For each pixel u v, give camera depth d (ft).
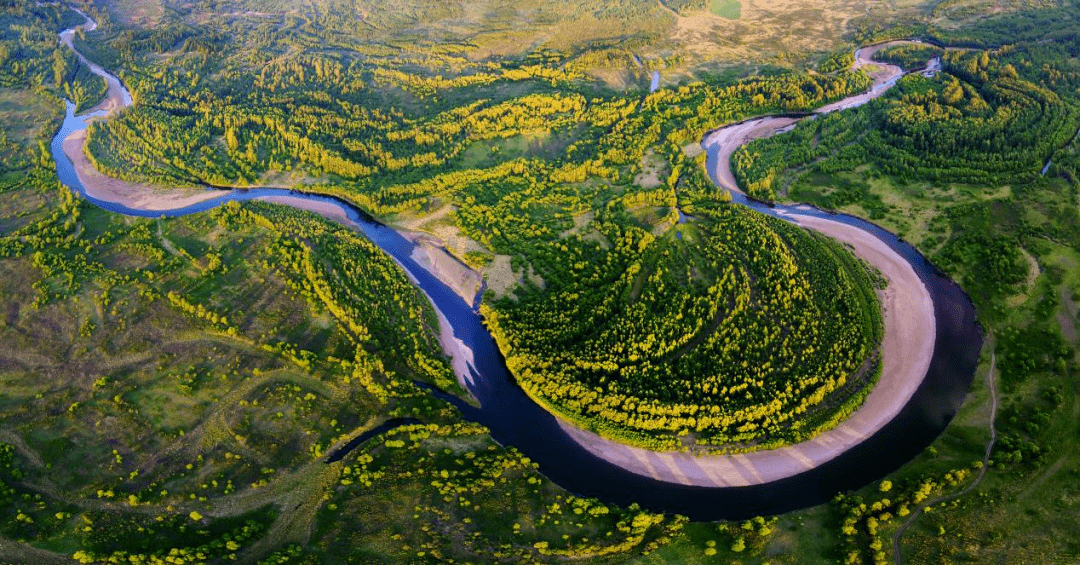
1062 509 479.82
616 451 574.97
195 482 533.55
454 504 514.68
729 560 469.98
